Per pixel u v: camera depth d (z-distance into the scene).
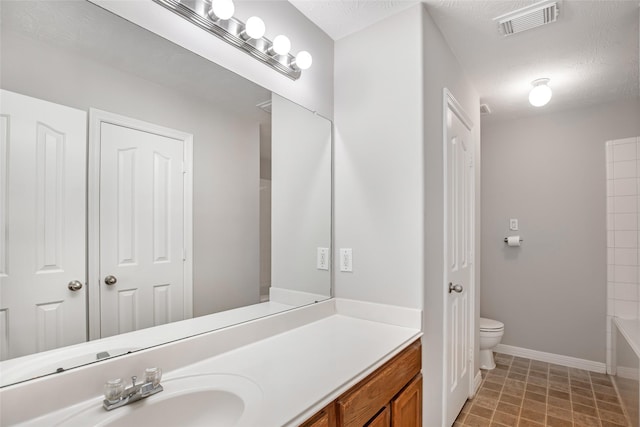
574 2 1.64
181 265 1.21
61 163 0.92
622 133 2.87
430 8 1.69
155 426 0.90
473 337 2.51
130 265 1.06
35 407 0.82
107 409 0.87
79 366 0.92
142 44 1.10
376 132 1.77
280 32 1.59
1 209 0.81
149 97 1.12
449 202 1.98
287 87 1.65
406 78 1.67
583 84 2.57
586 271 2.99
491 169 3.48
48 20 0.90
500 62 2.24
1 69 0.82
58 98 0.91
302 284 1.71
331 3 1.64
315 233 1.80
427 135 1.68
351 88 1.88
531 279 3.24
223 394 0.99
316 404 0.91
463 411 2.24
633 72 2.36
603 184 2.94
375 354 1.26
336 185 1.92
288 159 1.65
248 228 1.46
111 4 1.02
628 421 2.12
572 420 2.13
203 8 1.23
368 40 1.82
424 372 1.62
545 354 3.16
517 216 3.33
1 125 0.82
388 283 1.70
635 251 2.79
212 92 1.32
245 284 1.44
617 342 2.68
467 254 2.42
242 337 1.34
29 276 0.85
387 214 1.71
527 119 3.30
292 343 1.39
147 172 1.11
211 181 1.32
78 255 0.94
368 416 1.14
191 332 1.23
